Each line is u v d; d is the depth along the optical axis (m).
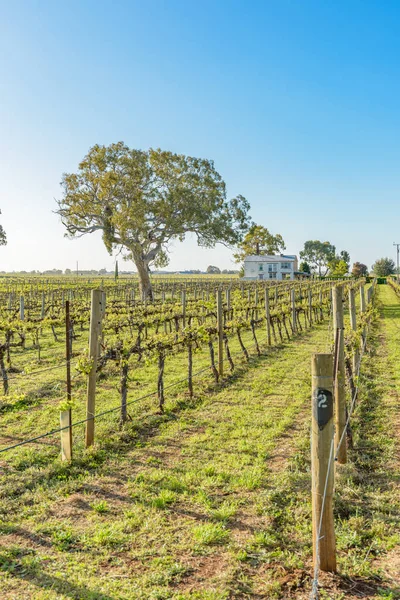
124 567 3.80
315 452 3.57
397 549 3.99
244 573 3.73
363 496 4.94
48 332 19.58
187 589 3.54
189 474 5.51
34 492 5.21
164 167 34.62
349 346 7.81
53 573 3.73
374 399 8.54
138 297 41.09
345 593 3.44
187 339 9.14
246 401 8.75
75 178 33.78
